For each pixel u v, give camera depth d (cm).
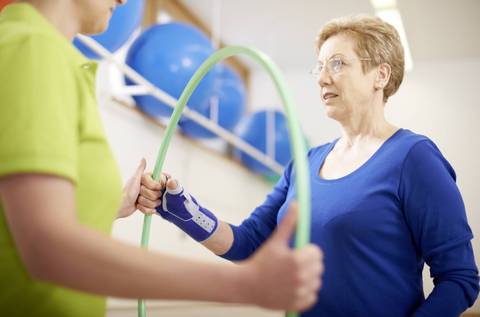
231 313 407
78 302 72
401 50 134
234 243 139
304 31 513
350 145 135
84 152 71
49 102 61
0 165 58
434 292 112
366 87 131
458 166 520
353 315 116
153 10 427
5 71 62
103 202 73
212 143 500
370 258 116
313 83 591
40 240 56
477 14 462
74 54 73
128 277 56
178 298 57
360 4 457
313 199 128
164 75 300
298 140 68
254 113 502
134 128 361
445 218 113
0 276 66
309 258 53
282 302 54
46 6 76
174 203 131
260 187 582
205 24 513
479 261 489
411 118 541
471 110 532
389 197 118
